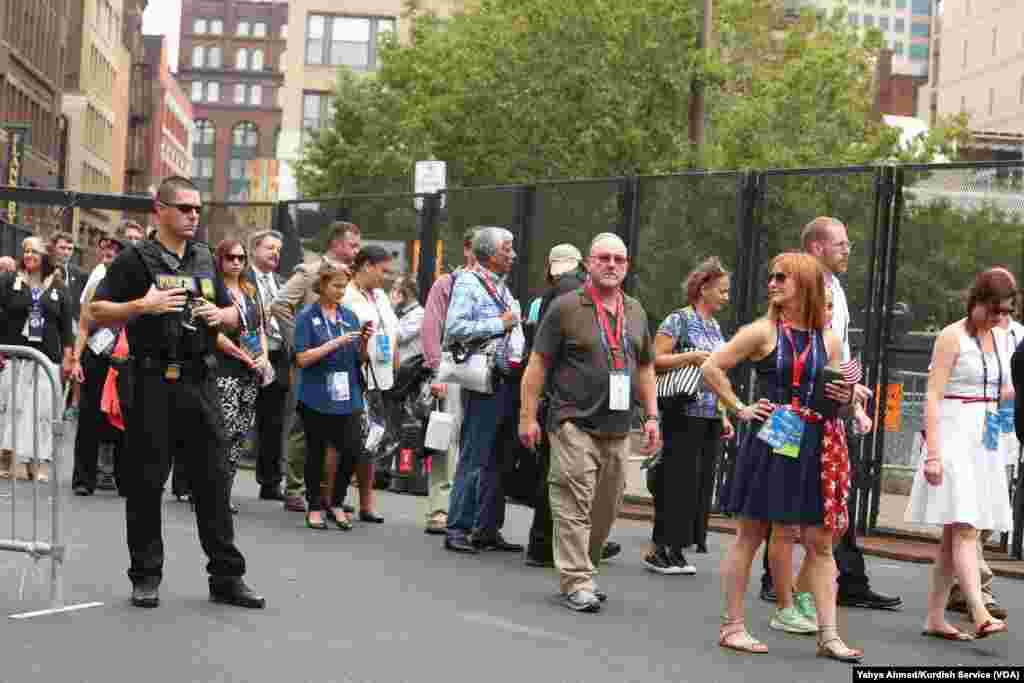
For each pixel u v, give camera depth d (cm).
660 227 1516
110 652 737
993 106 9038
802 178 1433
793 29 3672
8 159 5303
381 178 4325
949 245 1400
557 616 912
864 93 3697
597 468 958
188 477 883
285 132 6512
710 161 3062
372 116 4384
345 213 1847
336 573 1024
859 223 1404
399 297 1517
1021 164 1397
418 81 4025
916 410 1384
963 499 882
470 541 1195
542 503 1123
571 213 1584
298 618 852
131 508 861
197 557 1048
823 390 811
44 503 1294
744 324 1458
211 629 805
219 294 884
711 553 1254
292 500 1384
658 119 3184
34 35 6912
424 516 1428
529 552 1130
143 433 858
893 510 1380
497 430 1185
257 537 1182
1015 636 927
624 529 1419
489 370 1170
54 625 797
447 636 827
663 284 1512
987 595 985
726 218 1475
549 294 1140
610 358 955
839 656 816
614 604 971
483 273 1184
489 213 1664
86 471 1394
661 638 859
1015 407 884
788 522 814
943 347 903
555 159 3306
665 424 1118
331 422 1255
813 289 817
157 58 13225
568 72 3231
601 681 736
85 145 9119
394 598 938
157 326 855
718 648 838
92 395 1386
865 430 852
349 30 6512
